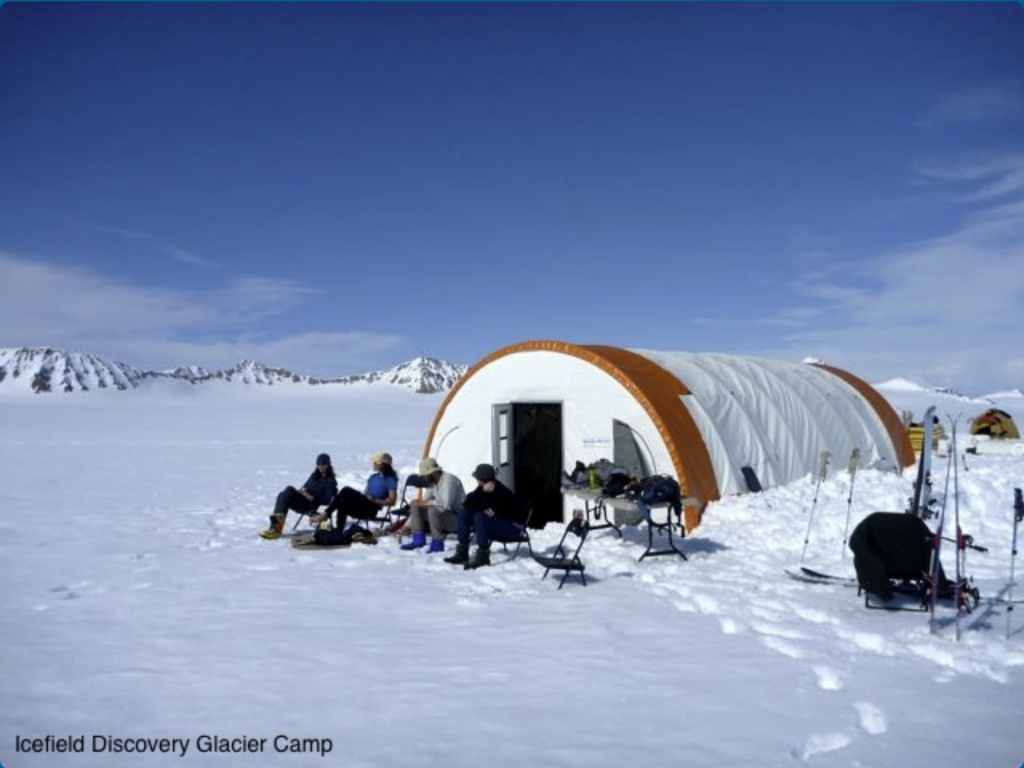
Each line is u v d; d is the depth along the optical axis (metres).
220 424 65.38
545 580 7.71
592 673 5.09
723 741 4.07
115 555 9.42
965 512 10.28
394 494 10.35
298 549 9.45
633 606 6.70
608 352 11.88
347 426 62.06
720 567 8.07
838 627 5.94
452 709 4.55
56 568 8.71
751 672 5.06
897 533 6.33
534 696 4.72
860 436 15.37
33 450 31.59
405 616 6.52
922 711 4.41
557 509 11.92
